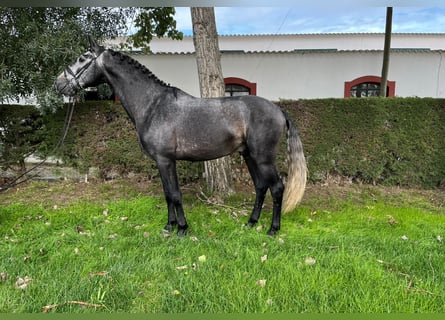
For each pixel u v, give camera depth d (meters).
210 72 4.12
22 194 4.40
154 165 4.93
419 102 4.79
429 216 3.69
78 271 2.41
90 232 3.17
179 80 9.52
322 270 2.41
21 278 2.31
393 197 4.50
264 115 2.89
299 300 2.07
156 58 9.44
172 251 2.75
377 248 2.86
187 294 2.12
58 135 4.96
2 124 4.88
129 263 2.52
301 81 9.70
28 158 5.32
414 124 4.82
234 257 2.65
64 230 3.19
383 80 7.26
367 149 4.88
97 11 4.82
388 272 2.43
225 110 2.92
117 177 5.12
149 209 3.77
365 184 5.02
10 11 4.21
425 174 4.91
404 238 3.05
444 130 4.80
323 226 3.41
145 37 6.11
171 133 2.90
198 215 3.59
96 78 3.09
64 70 3.08
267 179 3.01
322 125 4.86
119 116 4.91
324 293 2.13
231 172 4.57
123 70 2.99
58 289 2.17
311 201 4.21
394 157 4.93
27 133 5.01
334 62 9.61
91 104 4.91
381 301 2.06
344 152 4.91
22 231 3.16
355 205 4.14
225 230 3.25
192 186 4.73
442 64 9.46
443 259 2.61
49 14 4.58
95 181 5.03
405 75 9.54
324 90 9.71
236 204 4.04
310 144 4.88
